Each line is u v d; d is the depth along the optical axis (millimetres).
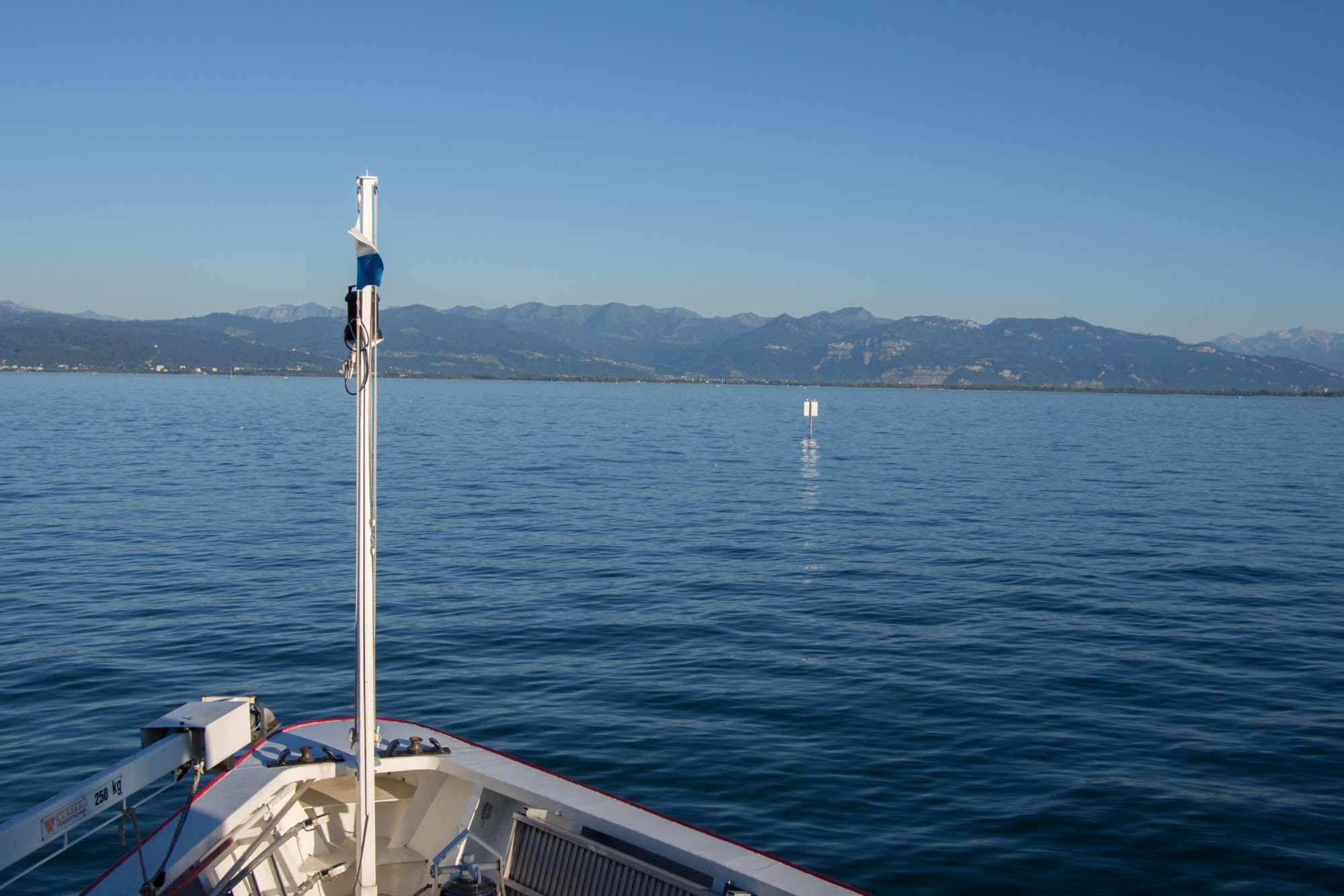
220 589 23172
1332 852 10523
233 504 38594
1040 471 58156
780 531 33500
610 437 87000
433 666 17188
